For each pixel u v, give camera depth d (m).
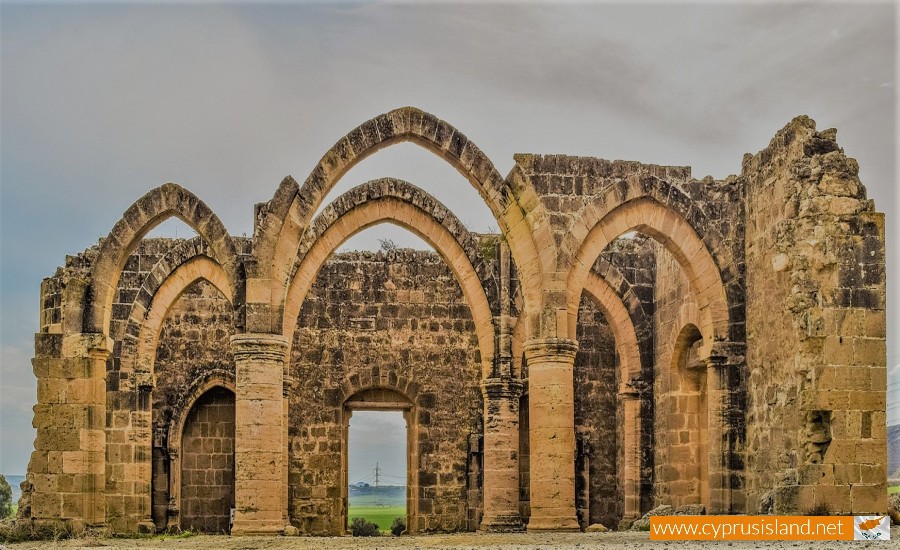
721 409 27.30
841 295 23.83
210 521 35.91
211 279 32.72
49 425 26.17
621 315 33.56
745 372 27.20
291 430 35.19
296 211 26.16
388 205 30.61
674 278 31.73
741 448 27.09
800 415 23.91
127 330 32.62
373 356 35.94
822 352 23.64
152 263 34.12
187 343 35.88
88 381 26.41
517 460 30.66
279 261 26.09
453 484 35.66
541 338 26.06
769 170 26.28
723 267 27.62
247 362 25.69
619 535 24.09
